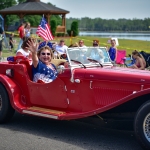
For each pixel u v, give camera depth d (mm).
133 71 5945
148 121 5113
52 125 6820
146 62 12102
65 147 5535
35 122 7031
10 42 22703
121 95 5688
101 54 6656
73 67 6105
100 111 5535
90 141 5844
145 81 5449
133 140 5902
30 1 38188
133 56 11906
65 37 37188
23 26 16750
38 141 5840
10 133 6289
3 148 5492
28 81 6625
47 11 36344
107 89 5793
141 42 28469
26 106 6684
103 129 6551
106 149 5445
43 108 6492
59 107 6301
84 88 5977
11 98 6660
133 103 5582
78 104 6082
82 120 5941
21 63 6914
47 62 6887
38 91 6504
